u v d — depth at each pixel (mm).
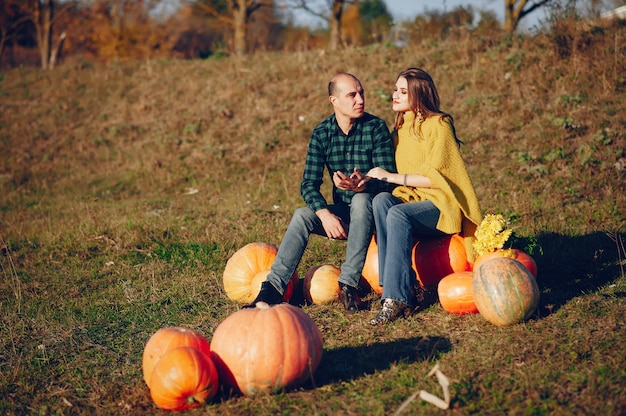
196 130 12703
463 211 4617
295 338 3414
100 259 6965
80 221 8664
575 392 3209
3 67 31906
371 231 4699
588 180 7820
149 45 32000
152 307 5289
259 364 3350
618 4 12414
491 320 4195
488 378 3428
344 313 4730
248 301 5086
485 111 10508
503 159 8992
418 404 3225
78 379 3988
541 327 4090
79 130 14352
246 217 8109
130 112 14867
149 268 6438
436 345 3979
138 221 8156
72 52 33219
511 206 7332
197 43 34469
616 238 5902
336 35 23047
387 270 4422
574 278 5172
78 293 5902
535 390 3246
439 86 11898
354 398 3367
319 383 3600
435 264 4828
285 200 9016
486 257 4578
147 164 11852
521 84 11000
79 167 12609
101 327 4930
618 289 4773
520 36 12680
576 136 9086
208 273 6141
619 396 3096
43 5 28094
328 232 4688
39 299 5762
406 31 15227
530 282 4160
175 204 9531
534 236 6129
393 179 4652
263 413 3248
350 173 5059
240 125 12523
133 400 3594
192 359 3307
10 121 15219
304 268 6070
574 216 6836
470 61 12469
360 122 5016
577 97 9930
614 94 9883
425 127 4781
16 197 11195
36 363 4289
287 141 11484
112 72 17688
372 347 4066
